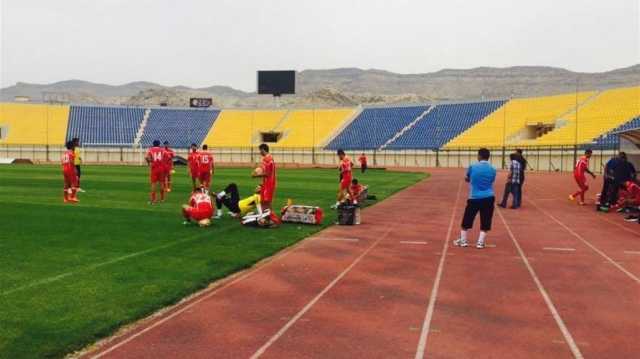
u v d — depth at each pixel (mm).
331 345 6543
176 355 6215
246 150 79000
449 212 19984
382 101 188250
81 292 8453
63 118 81875
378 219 17906
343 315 7680
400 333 6961
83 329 6816
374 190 29906
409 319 7520
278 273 10180
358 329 7109
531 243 13500
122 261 10688
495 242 13625
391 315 7691
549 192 30172
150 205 20391
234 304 8188
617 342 6711
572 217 18812
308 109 87625
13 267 10023
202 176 23109
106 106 85625
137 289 8680
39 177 35719
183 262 10719
